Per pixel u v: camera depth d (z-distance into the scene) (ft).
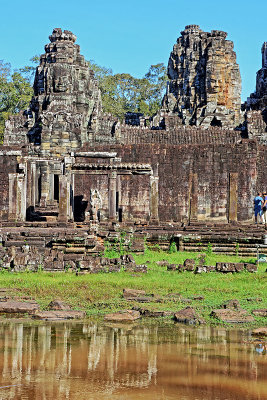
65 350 41.42
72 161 114.11
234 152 132.98
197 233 98.68
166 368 37.99
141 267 73.67
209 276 71.31
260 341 44.47
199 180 133.80
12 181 114.73
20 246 81.87
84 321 49.96
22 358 39.60
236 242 93.40
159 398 33.06
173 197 135.03
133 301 57.21
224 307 54.29
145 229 110.63
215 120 213.46
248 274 72.02
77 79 171.83
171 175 135.33
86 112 170.81
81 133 145.38
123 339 44.52
